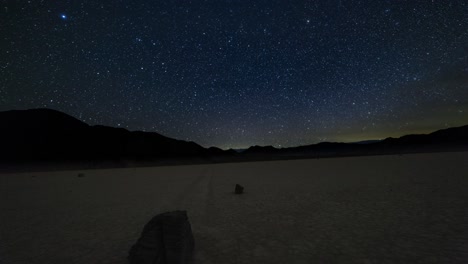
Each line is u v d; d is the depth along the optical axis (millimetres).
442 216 6348
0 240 5996
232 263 4188
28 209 9836
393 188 11023
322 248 4672
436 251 4305
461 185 10672
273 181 16359
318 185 13398
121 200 11156
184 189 14148
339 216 6898
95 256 4742
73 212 8969
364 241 4922
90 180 23000
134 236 5895
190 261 4234
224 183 16281
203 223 6801
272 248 4789
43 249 5246
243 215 7508
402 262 3969
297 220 6703
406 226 5715
